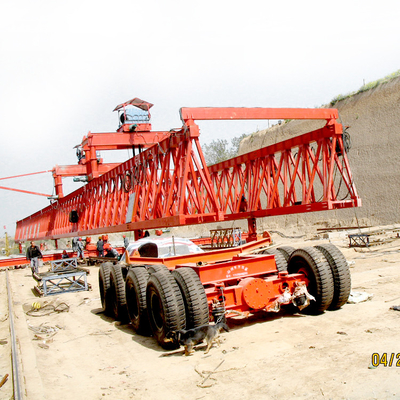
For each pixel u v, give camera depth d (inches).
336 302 287.1
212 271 274.7
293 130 1300.4
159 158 534.3
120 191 666.8
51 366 245.1
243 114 443.8
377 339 218.4
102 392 197.2
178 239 382.3
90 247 999.0
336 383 171.3
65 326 356.8
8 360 271.4
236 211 640.4
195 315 246.1
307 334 245.0
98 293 527.5
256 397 169.0
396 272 410.9
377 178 1000.2
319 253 291.3
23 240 1567.4
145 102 773.3
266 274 301.0
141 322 294.7
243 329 274.4
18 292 617.6
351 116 1103.6
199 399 175.0
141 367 228.1
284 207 532.1
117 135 753.0
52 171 1083.9
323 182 481.4
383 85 1054.4
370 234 695.1
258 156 596.7
